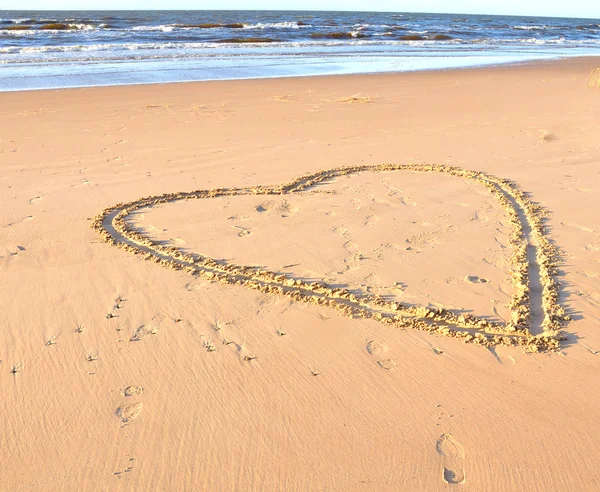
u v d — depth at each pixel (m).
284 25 45.22
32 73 16.77
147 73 17.36
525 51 28.92
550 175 7.14
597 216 5.81
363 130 9.61
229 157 7.91
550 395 3.26
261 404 3.20
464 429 3.02
